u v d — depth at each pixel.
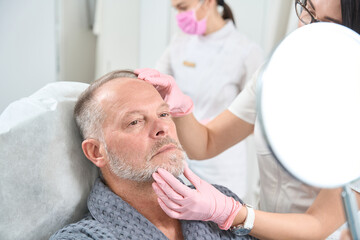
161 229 0.93
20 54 2.57
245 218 0.88
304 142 0.42
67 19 2.45
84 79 2.72
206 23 1.84
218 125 1.17
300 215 0.94
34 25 2.48
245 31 1.93
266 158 1.07
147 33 2.31
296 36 0.44
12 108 0.92
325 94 0.43
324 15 0.76
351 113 0.43
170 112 1.03
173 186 0.80
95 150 0.93
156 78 0.99
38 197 0.90
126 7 2.31
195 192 0.81
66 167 0.96
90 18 2.64
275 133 0.41
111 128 0.87
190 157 1.19
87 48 2.69
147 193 0.89
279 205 1.09
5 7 2.55
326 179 0.43
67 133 0.97
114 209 0.88
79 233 0.81
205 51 1.91
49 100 0.98
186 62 1.97
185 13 1.82
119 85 0.91
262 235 0.90
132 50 2.38
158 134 0.87
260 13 1.87
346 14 0.72
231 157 1.84
